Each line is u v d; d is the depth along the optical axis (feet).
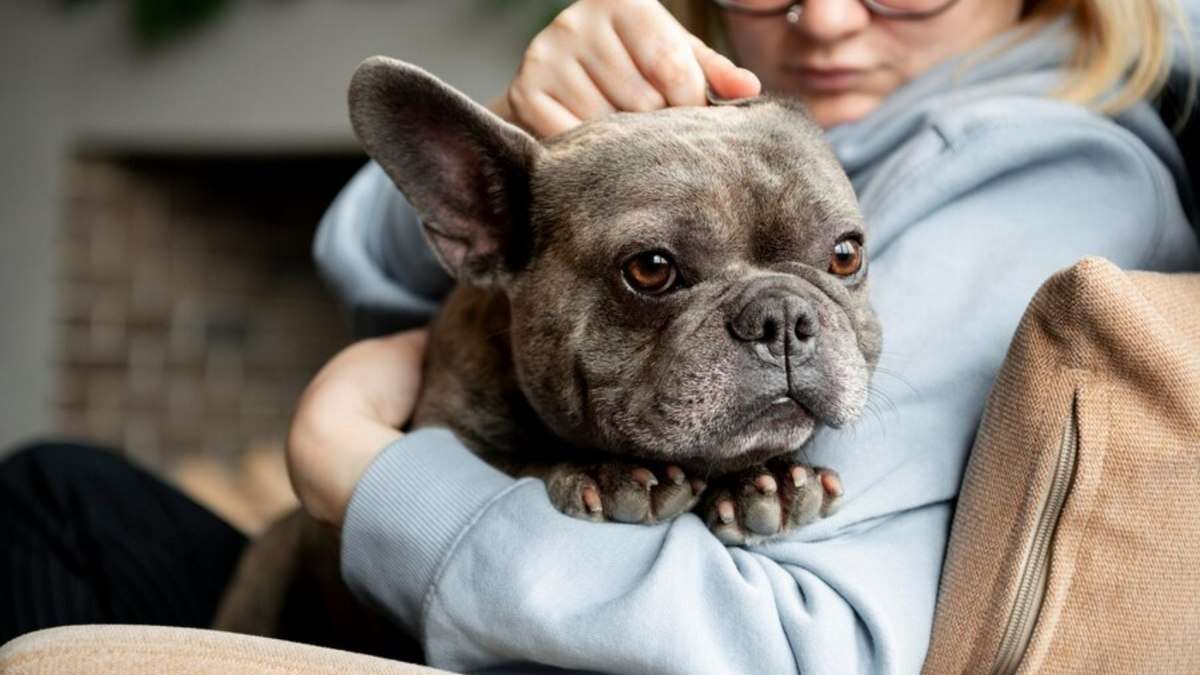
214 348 7.16
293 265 7.24
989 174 2.26
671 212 2.12
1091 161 2.29
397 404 2.52
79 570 3.07
